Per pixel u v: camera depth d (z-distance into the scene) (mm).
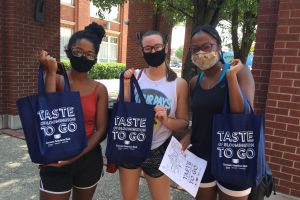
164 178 2541
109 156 2393
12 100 6633
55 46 7492
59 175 2309
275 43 3668
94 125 2467
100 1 8164
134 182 2580
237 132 2070
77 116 2209
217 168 2107
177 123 2441
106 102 2479
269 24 3828
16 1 6363
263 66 3906
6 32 6461
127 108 2357
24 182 4219
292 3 3535
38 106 2111
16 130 6629
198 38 2238
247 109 2125
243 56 8844
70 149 2174
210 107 2268
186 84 2523
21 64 6695
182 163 2396
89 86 2432
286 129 3676
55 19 7406
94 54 2346
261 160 2062
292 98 3615
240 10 7703
